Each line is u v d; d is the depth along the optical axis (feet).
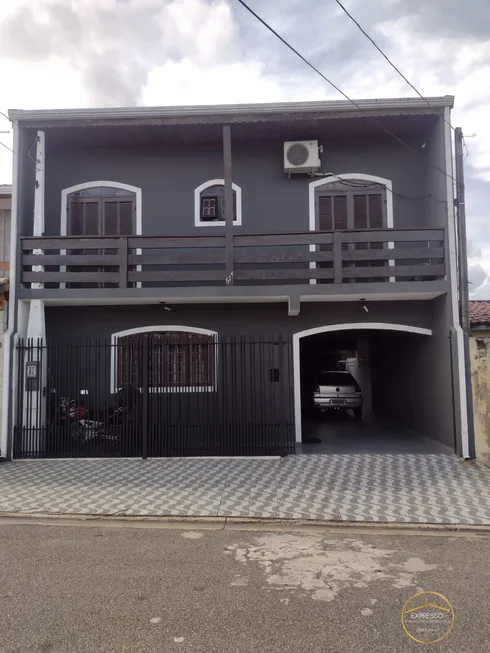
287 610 13.43
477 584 15.15
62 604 13.70
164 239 33.63
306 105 32.83
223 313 36.50
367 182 37.14
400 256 32.78
